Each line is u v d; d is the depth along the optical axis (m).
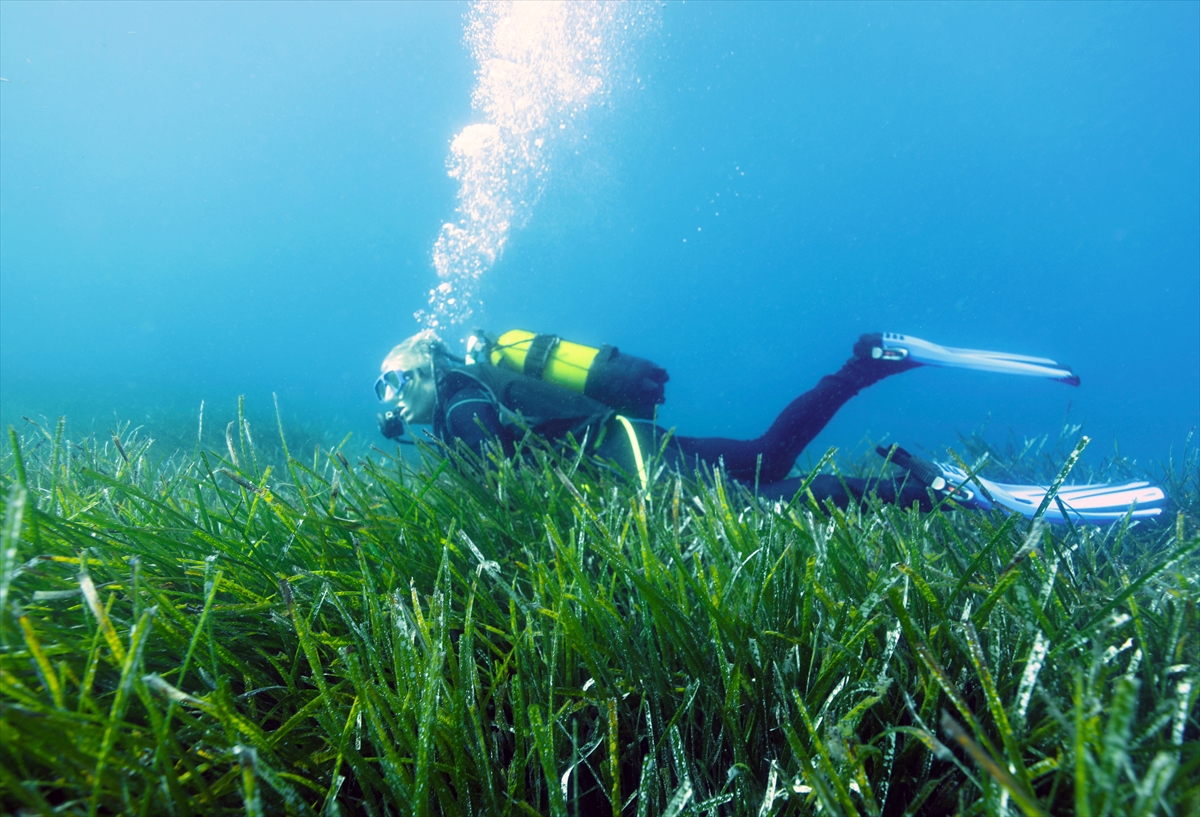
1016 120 37.81
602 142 34.69
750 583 1.14
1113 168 38.06
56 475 1.54
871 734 0.91
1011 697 0.89
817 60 34.78
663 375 3.38
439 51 36.94
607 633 0.99
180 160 44.88
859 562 1.20
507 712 1.03
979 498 2.50
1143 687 0.85
